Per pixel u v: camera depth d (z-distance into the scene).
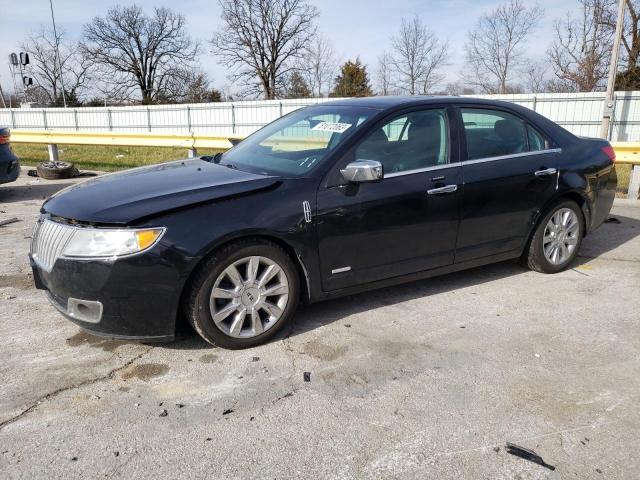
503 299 4.32
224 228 3.21
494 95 23.45
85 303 3.11
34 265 3.44
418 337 3.66
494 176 4.29
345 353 3.43
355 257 3.75
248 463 2.42
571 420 2.74
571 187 4.73
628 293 4.45
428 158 4.03
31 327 3.79
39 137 12.68
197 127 28.28
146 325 3.16
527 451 2.50
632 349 3.49
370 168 3.44
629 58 26.48
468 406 2.85
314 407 2.84
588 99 22.20
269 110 26.47
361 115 3.99
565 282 4.71
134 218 3.05
